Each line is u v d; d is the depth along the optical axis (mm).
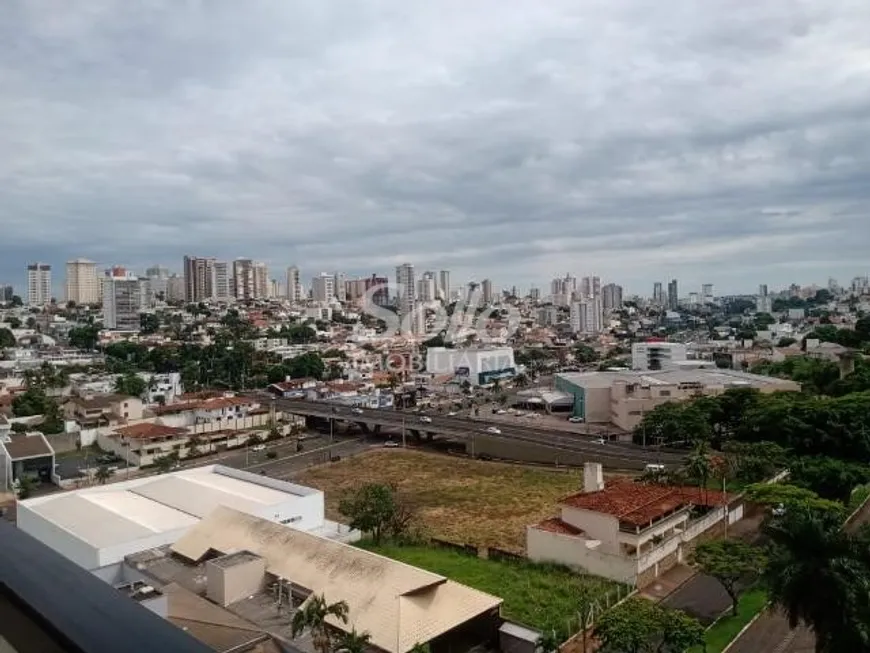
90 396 116000
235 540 47531
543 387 163750
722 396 96688
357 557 42344
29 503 58750
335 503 72125
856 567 27688
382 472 85875
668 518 50344
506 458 92125
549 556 50188
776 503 53156
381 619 36688
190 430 102188
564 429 114625
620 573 46438
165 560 48094
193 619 36094
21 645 4180
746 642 37594
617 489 55531
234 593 41344
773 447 68625
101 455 95188
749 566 39969
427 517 65562
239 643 33031
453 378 168500
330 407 120375
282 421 114188
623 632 33531
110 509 56531
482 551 53969
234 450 100125
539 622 40594
